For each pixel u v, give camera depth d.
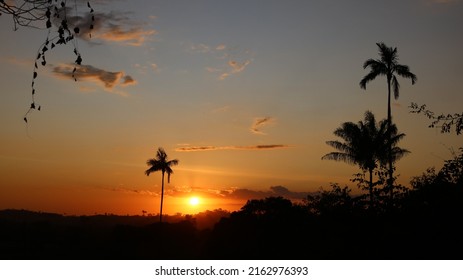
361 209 15.65
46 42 6.59
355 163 42.94
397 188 14.20
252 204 38.25
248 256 25.81
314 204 18.20
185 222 63.41
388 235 13.63
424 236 12.70
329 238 16.31
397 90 39.75
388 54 39.69
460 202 12.09
